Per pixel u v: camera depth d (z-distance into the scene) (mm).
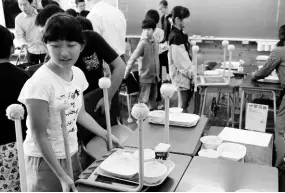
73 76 1325
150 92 3963
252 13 5137
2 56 1620
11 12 6059
